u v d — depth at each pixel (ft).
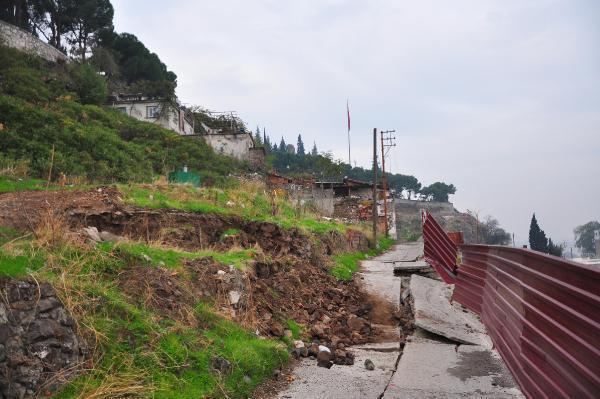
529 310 11.78
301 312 26.68
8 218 22.30
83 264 17.35
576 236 274.16
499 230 279.49
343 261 45.68
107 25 164.66
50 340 12.94
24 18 141.59
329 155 146.92
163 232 29.73
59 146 56.75
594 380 8.14
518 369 12.83
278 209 50.29
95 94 101.81
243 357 17.93
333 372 19.75
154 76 169.27
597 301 7.97
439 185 451.94
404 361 21.35
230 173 96.17
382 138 114.83
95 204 29.89
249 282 24.14
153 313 17.38
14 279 13.06
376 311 31.01
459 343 24.70
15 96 74.79
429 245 31.86
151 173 62.90
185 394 14.61
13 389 11.46
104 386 13.25
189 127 138.62
